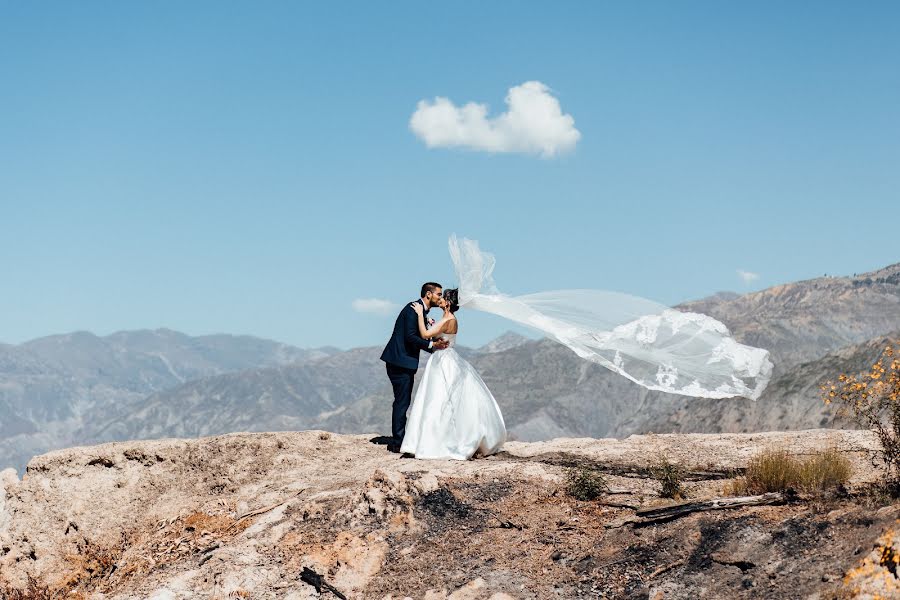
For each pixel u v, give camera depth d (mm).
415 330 12930
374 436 14773
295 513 10484
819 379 122875
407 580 8758
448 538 9344
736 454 11500
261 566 9359
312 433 14531
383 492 10055
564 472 10883
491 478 10664
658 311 11031
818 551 7121
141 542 11492
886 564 6363
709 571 7523
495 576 8438
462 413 12367
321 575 9094
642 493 9758
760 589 7004
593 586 7930
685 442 12781
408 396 13430
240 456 13461
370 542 9438
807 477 8477
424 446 12352
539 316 11477
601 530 8852
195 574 9391
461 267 12492
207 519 11266
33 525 13234
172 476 13375
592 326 11031
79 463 13680
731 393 10336
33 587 12289
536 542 8938
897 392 8227
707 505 8398
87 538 12820
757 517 7953
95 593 10016
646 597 7492
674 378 10477
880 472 8828
